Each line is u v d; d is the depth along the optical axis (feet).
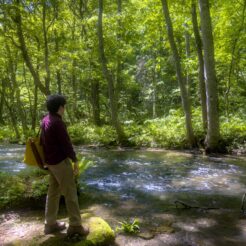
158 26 47.65
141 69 94.94
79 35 67.10
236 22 49.80
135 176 27.17
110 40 57.06
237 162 32.17
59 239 13.75
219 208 18.62
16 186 20.54
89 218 15.81
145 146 44.55
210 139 37.14
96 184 24.53
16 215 17.62
